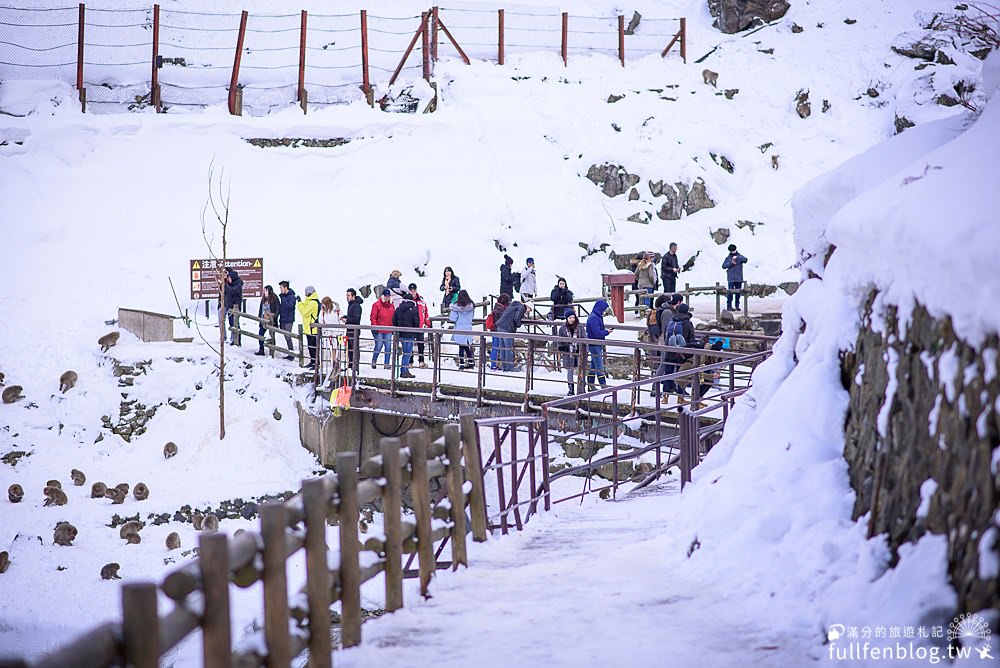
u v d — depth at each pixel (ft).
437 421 95.76
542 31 199.52
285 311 117.50
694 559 36.58
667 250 158.30
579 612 32.76
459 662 28.45
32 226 144.77
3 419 108.68
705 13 211.82
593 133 171.12
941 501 24.75
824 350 37.96
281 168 158.30
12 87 164.14
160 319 118.11
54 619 73.82
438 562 42.34
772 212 166.20
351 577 31.01
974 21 47.21
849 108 183.93
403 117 166.71
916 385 27.63
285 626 25.35
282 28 197.67
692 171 166.81
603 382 91.81
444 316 121.60
